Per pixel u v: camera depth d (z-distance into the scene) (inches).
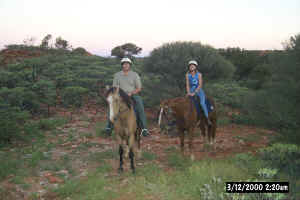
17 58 807.1
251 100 272.8
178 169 226.2
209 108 271.0
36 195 178.2
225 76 450.6
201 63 420.8
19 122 355.9
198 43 451.2
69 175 216.2
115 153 268.1
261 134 359.9
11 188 186.2
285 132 264.4
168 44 450.0
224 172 204.4
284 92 234.2
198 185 185.2
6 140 291.6
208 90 510.6
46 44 1003.9
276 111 242.8
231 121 443.2
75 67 657.0
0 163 222.8
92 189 185.0
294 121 243.1
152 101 456.1
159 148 295.0
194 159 247.9
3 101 381.7
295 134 250.1
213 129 291.6
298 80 232.2
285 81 239.3
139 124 234.5
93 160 250.1
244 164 223.3
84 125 385.1
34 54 895.1
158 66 428.8
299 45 236.2
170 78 448.1
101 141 318.0
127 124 209.9
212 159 247.9
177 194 176.2
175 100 233.0
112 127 237.0
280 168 206.4
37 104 422.3
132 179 204.2
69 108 477.1
